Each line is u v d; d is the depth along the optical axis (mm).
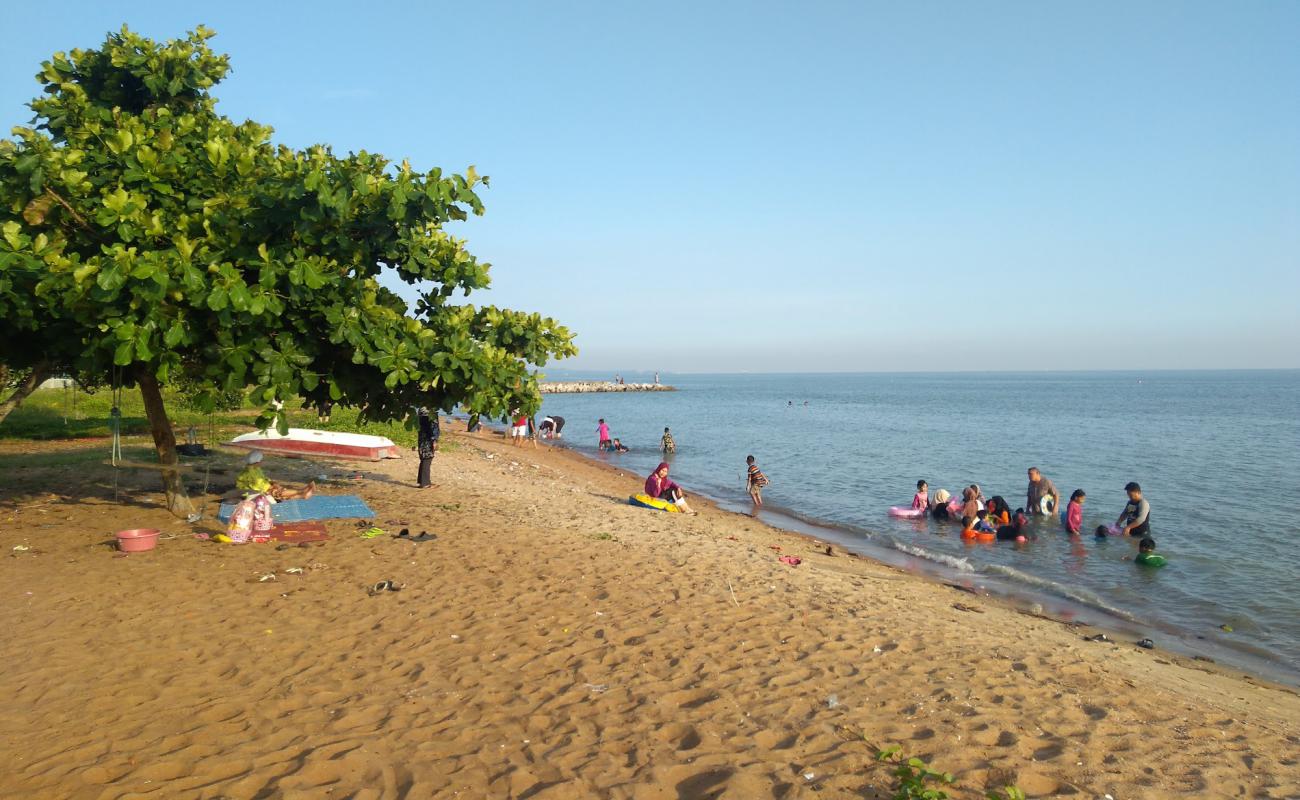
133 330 7582
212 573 8938
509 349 11539
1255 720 6590
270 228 8789
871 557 15094
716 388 180250
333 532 11344
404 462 20359
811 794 4520
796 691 6250
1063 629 10047
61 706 5457
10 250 7527
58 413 26516
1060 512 20266
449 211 9125
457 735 5227
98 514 11828
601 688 6156
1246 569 14047
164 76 10523
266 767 4684
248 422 26188
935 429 51062
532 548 11117
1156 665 8484
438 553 10453
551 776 4699
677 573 10062
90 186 8523
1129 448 36875
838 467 30266
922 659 7246
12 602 7641
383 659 6617
